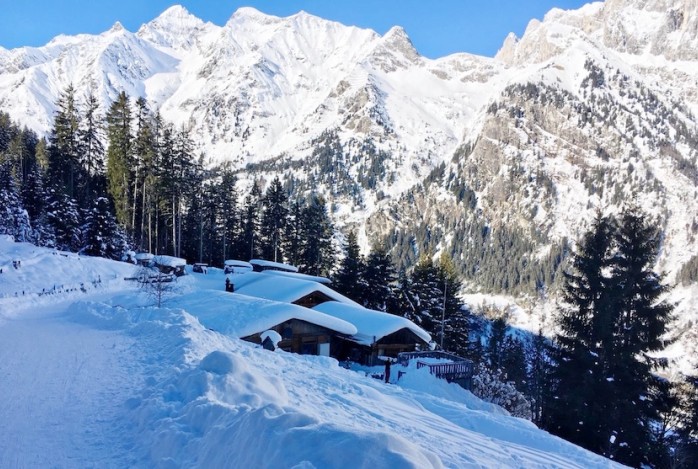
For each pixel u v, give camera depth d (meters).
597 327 23.42
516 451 11.09
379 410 12.14
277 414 6.16
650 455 21.52
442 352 31.81
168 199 62.97
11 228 48.00
